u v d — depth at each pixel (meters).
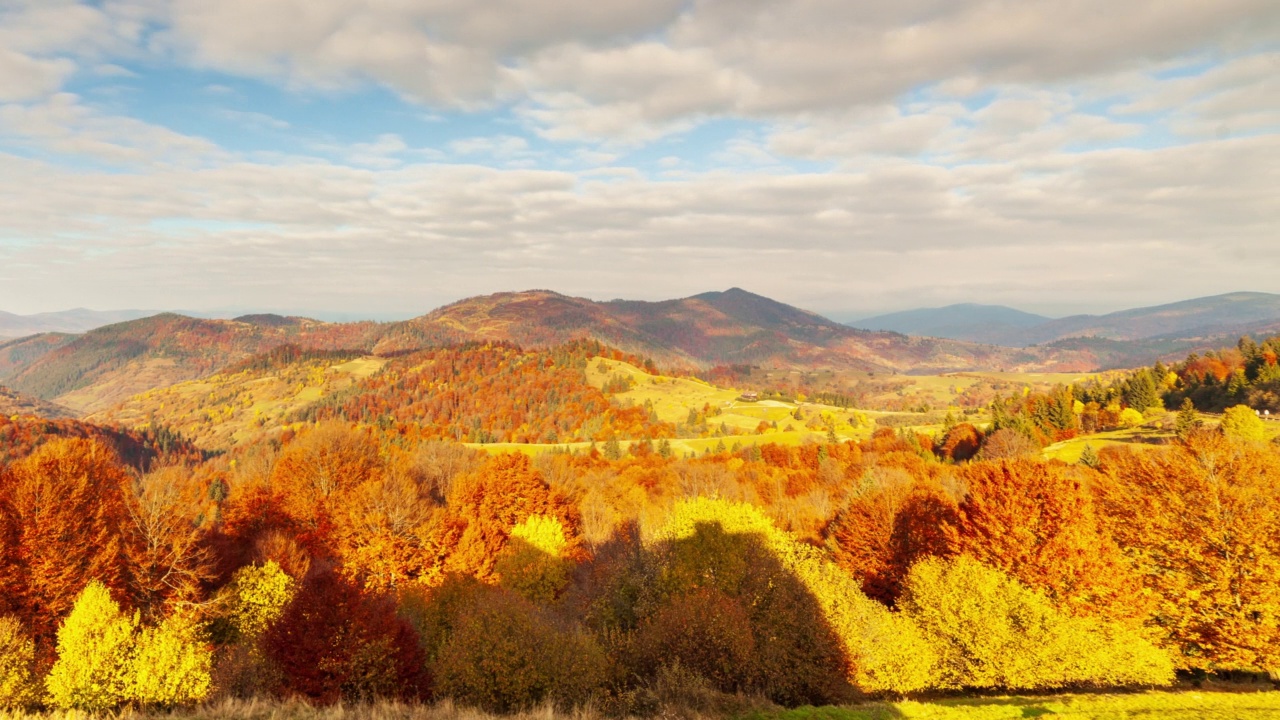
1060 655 29.61
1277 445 80.81
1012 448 112.12
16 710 21.05
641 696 24.33
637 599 36.59
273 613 38.03
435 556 51.91
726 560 34.91
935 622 32.25
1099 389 162.25
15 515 37.06
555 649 26.28
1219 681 31.89
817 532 66.94
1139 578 35.31
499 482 62.88
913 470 98.12
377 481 58.03
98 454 48.94
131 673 25.89
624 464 130.00
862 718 20.69
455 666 26.03
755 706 22.97
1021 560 36.03
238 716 18.02
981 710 21.80
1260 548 31.56
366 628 26.42
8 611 33.97
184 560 42.53
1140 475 41.06
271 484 67.88
